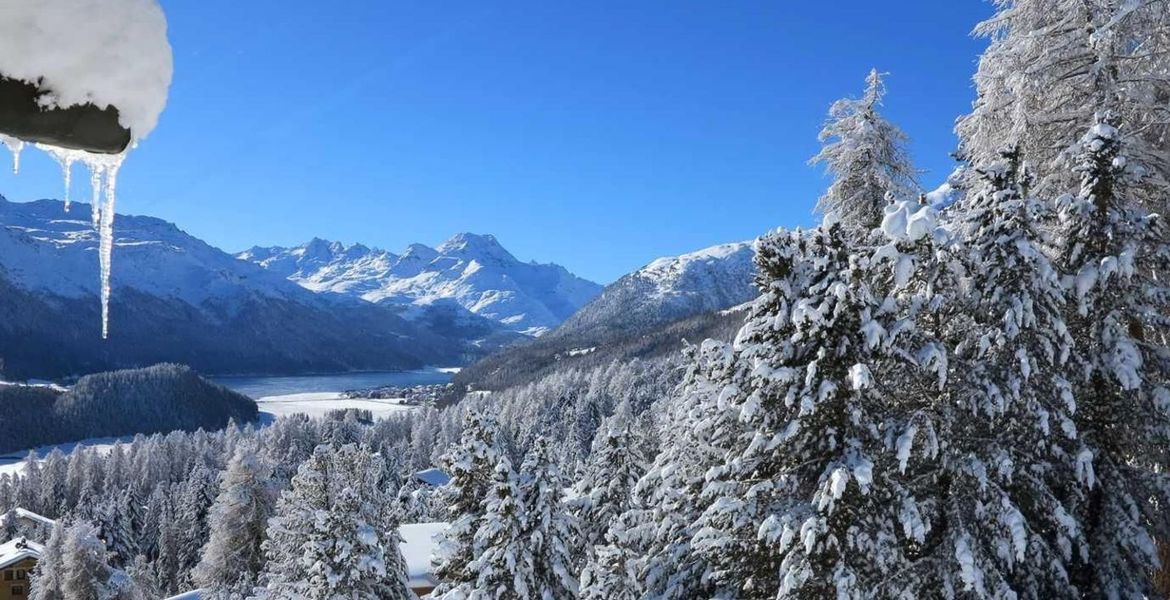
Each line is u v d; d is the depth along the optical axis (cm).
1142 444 1243
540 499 2159
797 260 1292
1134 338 1288
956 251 1191
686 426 1595
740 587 1344
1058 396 1195
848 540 1159
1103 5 1445
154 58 233
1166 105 1415
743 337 1296
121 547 7450
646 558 1667
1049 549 1183
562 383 15962
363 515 2653
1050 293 1167
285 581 3058
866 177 2012
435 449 12912
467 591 2180
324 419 15650
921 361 1162
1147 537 1184
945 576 1150
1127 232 1227
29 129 224
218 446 13888
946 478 1242
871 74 2052
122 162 252
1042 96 1543
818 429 1262
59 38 214
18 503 11094
